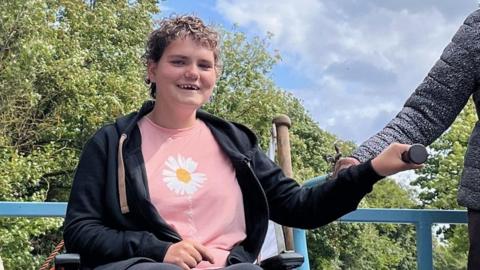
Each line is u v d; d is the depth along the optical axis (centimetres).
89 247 198
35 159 1305
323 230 1900
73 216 205
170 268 177
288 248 376
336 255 1919
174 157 219
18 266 1165
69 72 1364
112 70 1576
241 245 219
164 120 224
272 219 234
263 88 2000
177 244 189
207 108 1875
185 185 214
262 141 1903
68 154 1414
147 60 229
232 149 226
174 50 219
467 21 261
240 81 1970
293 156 2162
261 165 234
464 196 249
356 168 210
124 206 205
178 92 218
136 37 1659
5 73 1210
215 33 226
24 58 1208
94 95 1420
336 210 218
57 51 1386
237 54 1978
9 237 1132
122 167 210
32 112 1357
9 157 1248
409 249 2250
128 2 1702
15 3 1196
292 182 232
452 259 1747
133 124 220
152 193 210
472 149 251
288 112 2311
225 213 215
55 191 1512
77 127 1435
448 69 256
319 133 2373
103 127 220
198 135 227
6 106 1242
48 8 1375
